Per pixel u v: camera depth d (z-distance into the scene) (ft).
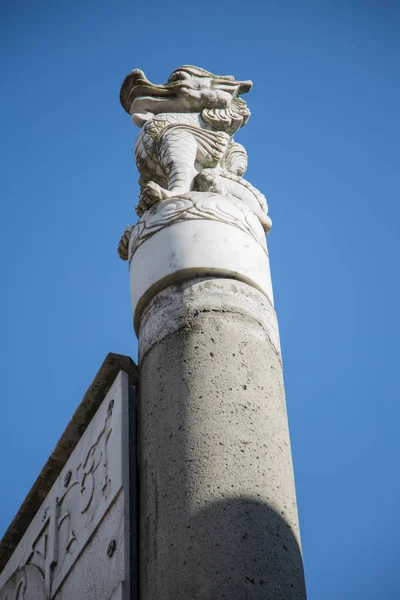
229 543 13.12
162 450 14.42
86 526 16.25
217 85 19.86
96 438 16.85
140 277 16.51
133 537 14.56
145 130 19.02
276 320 16.44
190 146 18.38
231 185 17.63
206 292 15.78
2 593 19.20
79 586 15.88
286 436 14.84
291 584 13.10
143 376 15.70
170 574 13.24
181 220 16.55
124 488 14.94
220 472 13.80
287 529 13.65
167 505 13.87
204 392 14.60
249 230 16.84
